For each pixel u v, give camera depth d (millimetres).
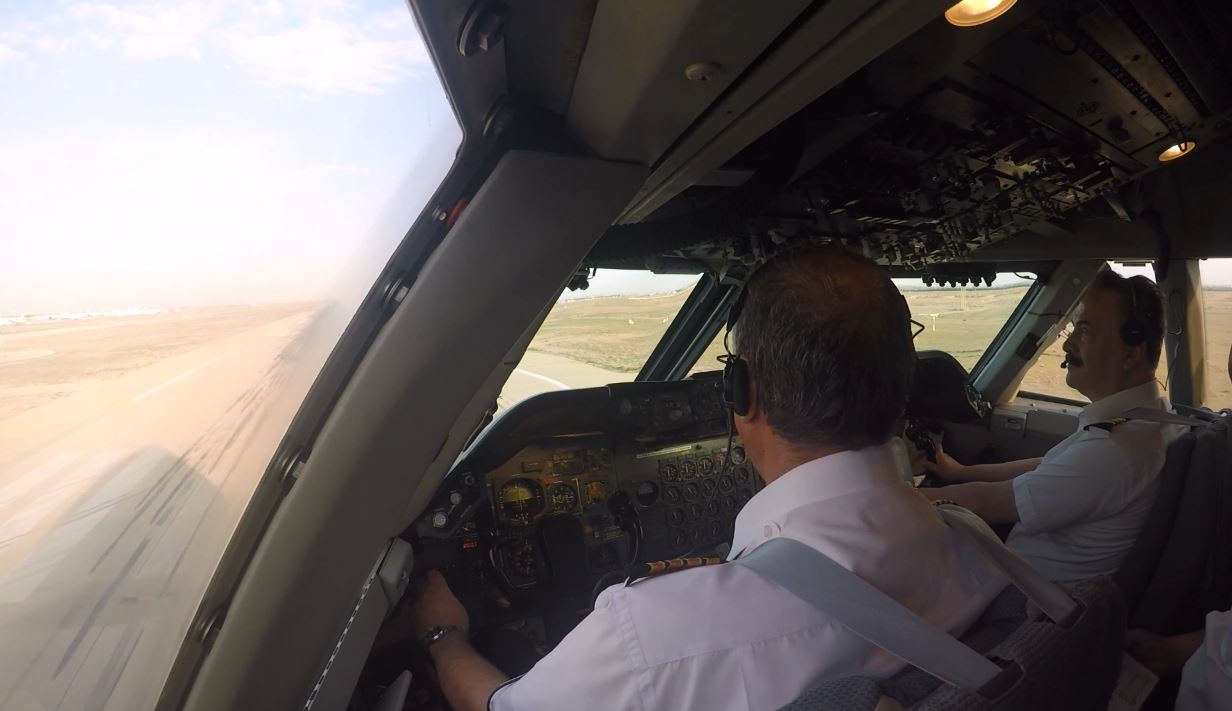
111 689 680
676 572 723
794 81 655
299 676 749
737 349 804
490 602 2152
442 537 1980
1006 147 1718
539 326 1020
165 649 718
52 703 647
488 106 709
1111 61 1438
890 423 755
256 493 718
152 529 684
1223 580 1538
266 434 715
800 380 718
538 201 744
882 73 1405
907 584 708
